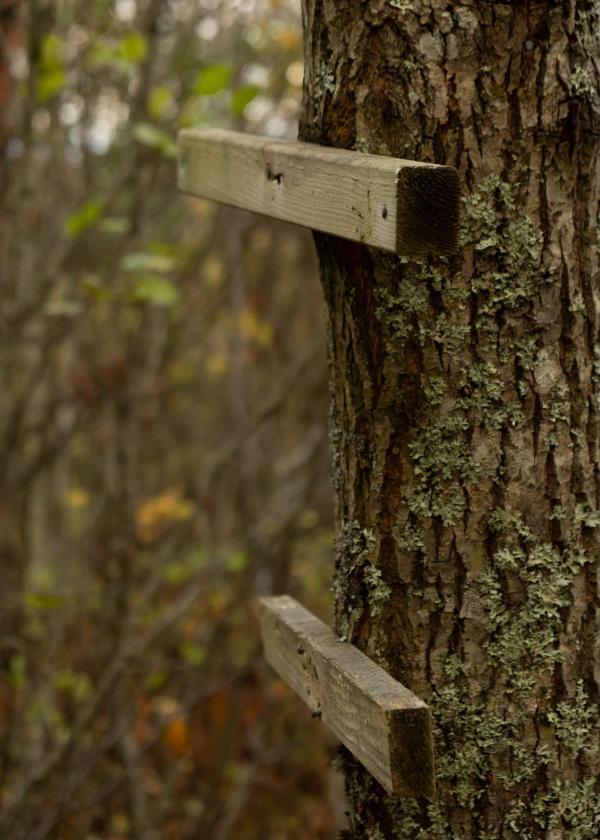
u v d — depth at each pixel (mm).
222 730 4387
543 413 1669
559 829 1692
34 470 4449
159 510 4613
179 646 4496
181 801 4289
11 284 3973
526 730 1689
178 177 2340
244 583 4727
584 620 1700
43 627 4039
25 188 3898
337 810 4281
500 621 1683
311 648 1783
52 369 4895
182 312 5586
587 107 1643
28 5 3713
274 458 5883
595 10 1646
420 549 1711
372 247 1522
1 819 3455
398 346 1692
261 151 1842
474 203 1635
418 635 1720
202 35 4828
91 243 4383
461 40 1625
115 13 4297
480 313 1656
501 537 1681
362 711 1538
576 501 1687
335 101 1713
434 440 1688
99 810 3875
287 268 6594
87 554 5207
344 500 1819
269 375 6406
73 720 3812
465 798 1701
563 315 1665
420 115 1641
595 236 1679
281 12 4949
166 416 6559
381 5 1650
